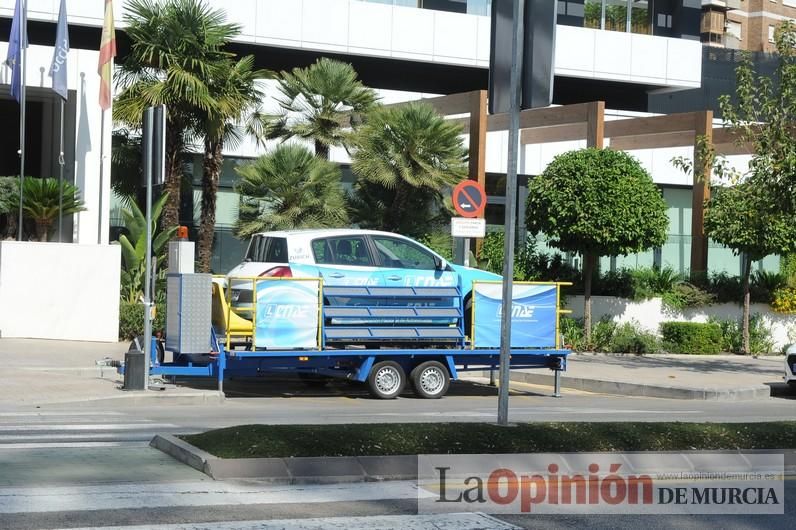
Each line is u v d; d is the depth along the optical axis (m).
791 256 28.52
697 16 42.91
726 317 28.16
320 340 16.06
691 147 36.16
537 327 17.56
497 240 27.94
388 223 26.42
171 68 24.22
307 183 25.03
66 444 10.62
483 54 36.88
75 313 22.64
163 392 15.70
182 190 29.20
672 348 26.56
